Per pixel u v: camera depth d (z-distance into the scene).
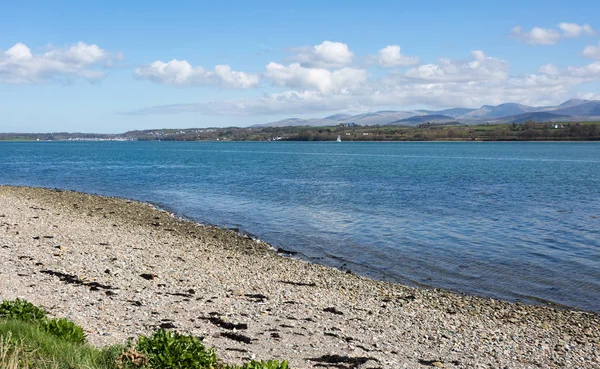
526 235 34.66
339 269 26.14
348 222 39.53
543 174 88.19
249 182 73.12
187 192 60.78
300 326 16.12
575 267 26.59
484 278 24.75
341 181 74.56
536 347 15.94
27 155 167.88
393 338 15.87
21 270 20.00
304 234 34.97
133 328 14.11
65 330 11.18
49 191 56.97
